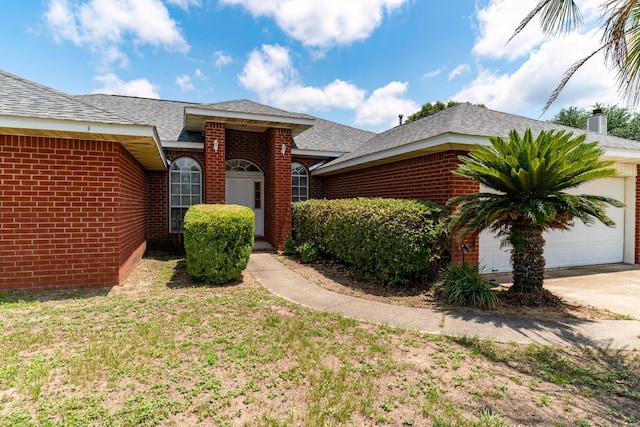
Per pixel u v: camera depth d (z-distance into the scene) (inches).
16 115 193.3
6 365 121.3
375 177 389.4
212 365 126.9
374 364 130.7
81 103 228.2
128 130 217.0
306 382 116.3
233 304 204.2
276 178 433.1
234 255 260.7
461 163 266.1
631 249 370.6
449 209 258.4
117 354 132.1
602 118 451.8
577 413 101.6
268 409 100.6
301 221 407.2
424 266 238.7
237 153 478.6
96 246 236.4
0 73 236.7
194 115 386.0
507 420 97.0
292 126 432.5
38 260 223.0
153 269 310.7
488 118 328.5
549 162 186.7
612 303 217.8
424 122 387.5
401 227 237.8
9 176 215.0
